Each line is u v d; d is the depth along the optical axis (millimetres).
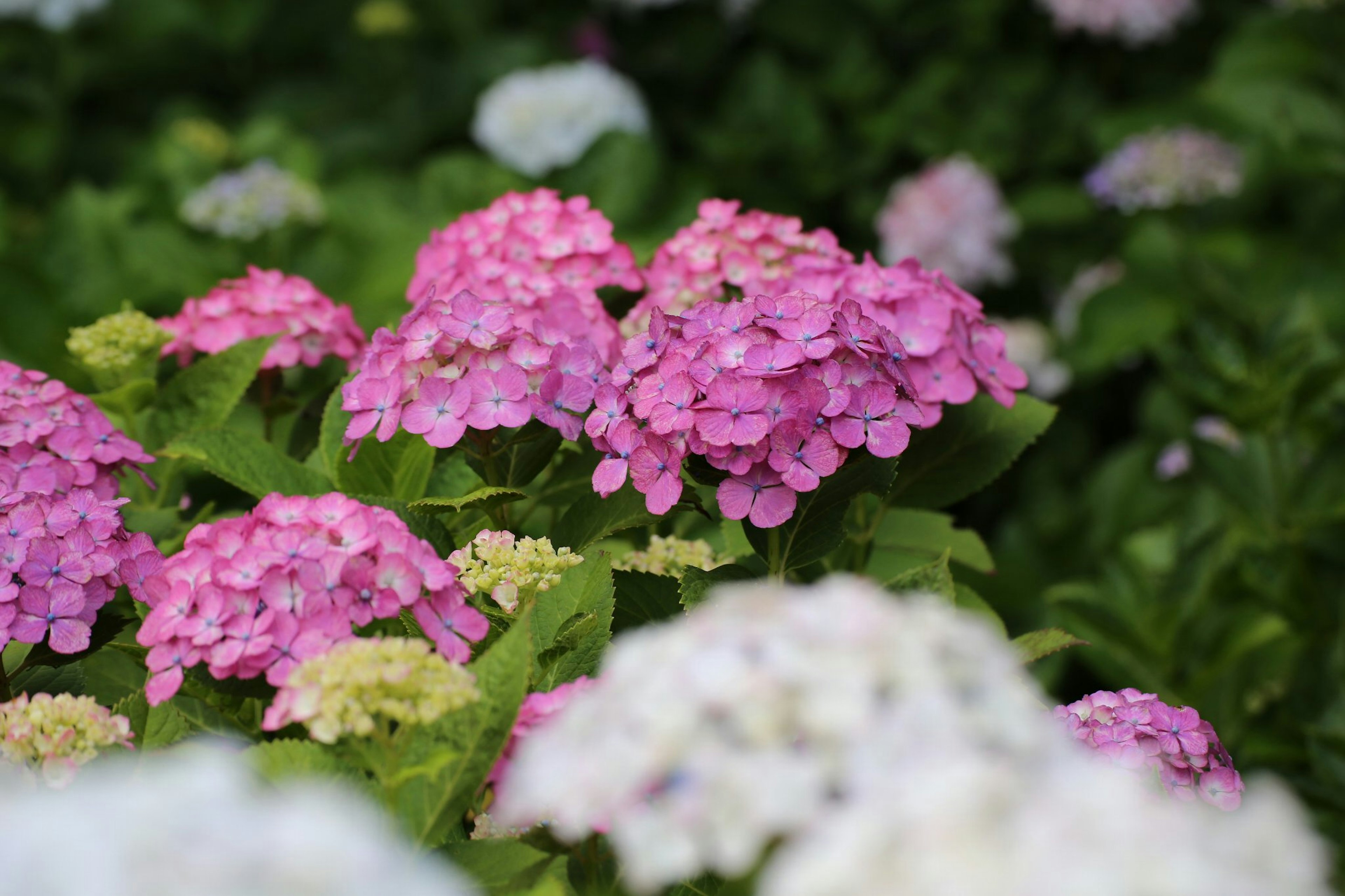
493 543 1436
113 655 1525
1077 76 3779
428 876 1178
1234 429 2045
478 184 3260
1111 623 1939
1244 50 3242
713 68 4145
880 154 3791
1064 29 3559
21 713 1352
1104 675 2027
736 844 1187
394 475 1575
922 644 1217
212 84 4496
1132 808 1171
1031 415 1601
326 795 1260
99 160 4156
